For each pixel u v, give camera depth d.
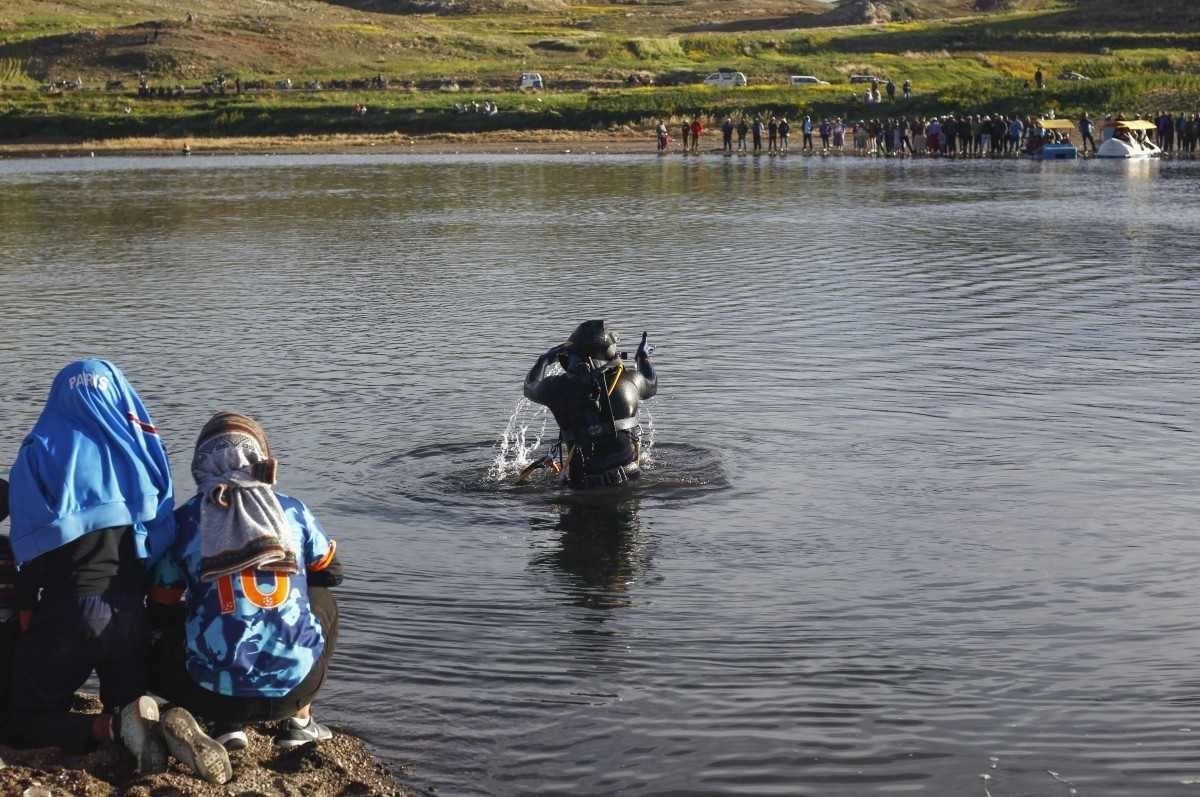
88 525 4.88
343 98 89.81
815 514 8.23
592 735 5.41
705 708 5.62
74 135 81.62
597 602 6.86
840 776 5.07
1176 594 6.82
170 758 4.98
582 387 8.94
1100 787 4.96
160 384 12.09
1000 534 7.78
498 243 24.81
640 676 5.95
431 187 41.19
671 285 18.61
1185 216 28.31
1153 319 15.04
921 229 26.17
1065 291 17.44
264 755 5.16
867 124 65.19
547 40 125.06
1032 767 5.11
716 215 30.12
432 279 19.75
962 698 5.69
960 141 65.31
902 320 15.16
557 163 55.16
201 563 4.89
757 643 6.30
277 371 12.65
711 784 5.02
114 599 4.93
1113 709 5.57
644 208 32.38
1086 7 126.81
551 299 17.42
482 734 5.43
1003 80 92.38
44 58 112.12
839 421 10.41
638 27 164.00
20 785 4.74
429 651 6.23
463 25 154.25
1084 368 12.26
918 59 105.62
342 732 5.44
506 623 6.58
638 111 80.00
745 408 10.88
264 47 115.81
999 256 21.50
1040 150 55.91
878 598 6.84
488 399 11.37
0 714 5.18
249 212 32.94
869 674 5.93
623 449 8.91
